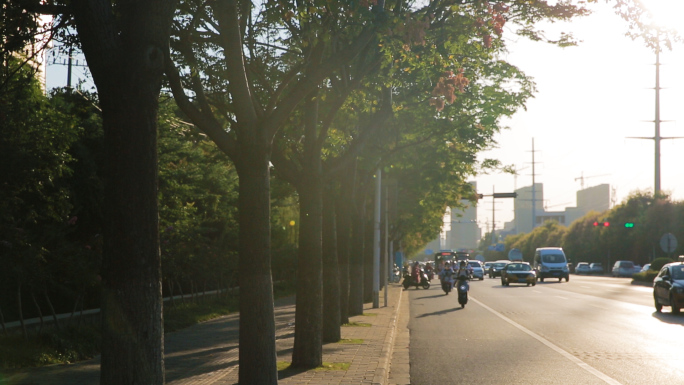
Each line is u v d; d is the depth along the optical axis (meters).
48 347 12.64
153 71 5.66
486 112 20.52
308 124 11.86
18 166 12.66
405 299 36.16
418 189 33.28
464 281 28.72
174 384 10.00
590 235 104.75
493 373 11.74
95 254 15.26
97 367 11.67
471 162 25.30
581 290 43.03
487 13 11.98
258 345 8.53
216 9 9.05
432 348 15.40
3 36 9.11
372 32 9.31
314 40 10.35
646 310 25.81
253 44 11.64
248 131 8.51
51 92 18.80
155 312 5.56
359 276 23.83
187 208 21.97
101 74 5.62
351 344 14.95
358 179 23.62
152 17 5.66
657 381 10.80
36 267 12.94
